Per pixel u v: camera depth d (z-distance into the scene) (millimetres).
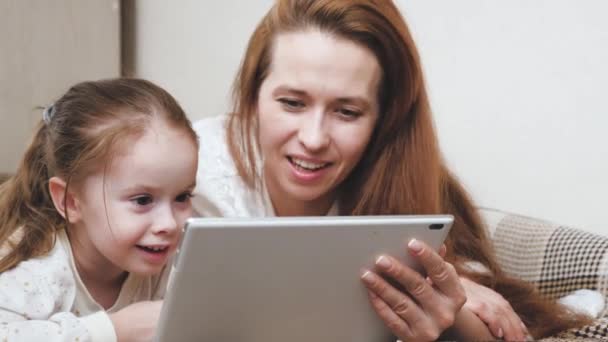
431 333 833
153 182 864
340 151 1035
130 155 862
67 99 969
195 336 766
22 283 875
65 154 917
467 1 1539
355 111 1023
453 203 1359
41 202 987
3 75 1868
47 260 927
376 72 1030
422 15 1606
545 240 1361
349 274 774
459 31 1561
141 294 1021
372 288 786
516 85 1506
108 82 985
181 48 2068
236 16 1922
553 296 1330
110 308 1003
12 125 1898
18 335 791
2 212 992
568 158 1460
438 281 807
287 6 1038
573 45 1424
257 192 1187
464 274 1241
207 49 2004
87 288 978
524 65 1488
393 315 815
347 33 994
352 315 819
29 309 857
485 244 1365
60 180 927
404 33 1051
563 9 1427
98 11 2021
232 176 1193
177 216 906
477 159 1582
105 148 864
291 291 759
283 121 1019
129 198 869
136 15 2166
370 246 758
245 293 739
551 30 1446
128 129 869
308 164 1031
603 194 1424
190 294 715
